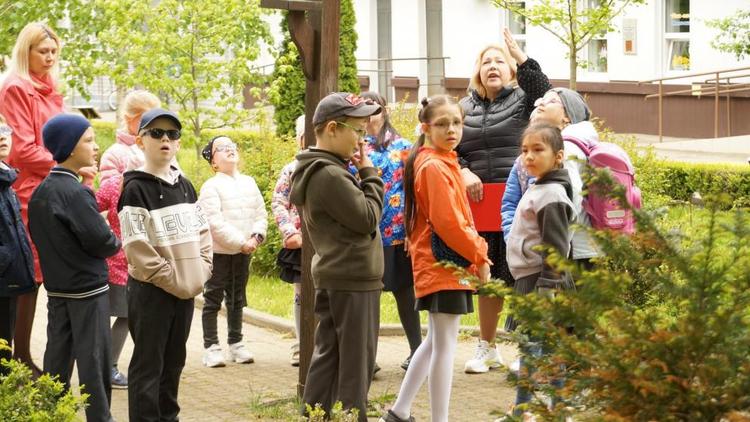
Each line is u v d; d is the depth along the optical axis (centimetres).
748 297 318
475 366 771
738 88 2097
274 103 1588
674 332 318
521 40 2531
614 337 327
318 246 586
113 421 634
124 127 777
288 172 805
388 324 945
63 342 626
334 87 666
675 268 337
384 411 657
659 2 2267
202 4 1441
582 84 2427
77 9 1634
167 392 637
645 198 1100
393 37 2792
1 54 1566
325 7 660
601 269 342
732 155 1798
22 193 760
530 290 599
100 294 625
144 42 1422
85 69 1593
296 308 823
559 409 336
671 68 2283
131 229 607
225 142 841
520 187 672
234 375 802
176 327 629
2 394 468
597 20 1739
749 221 325
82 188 615
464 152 781
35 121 764
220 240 821
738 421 294
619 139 1359
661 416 313
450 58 2664
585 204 601
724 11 2147
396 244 737
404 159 733
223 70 1477
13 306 706
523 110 767
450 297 599
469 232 594
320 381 598
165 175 626
